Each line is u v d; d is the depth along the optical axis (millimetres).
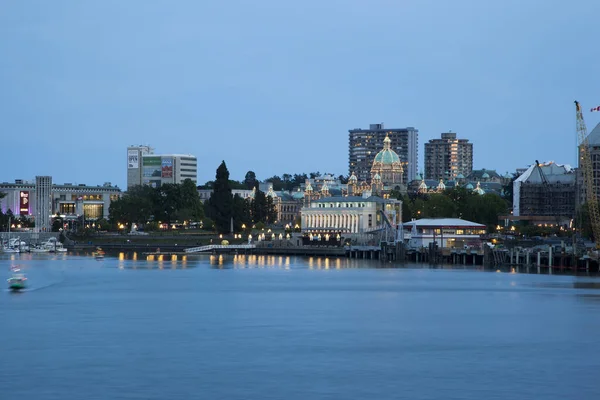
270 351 182875
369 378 159750
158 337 199250
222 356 177500
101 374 161750
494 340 197250
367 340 196625
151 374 161750
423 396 148250
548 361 174375
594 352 183875
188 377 159750
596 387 154250
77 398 146125
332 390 151250
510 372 165000
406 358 176625
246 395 147875
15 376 160125
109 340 195125
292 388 152500
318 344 191125
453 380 158625
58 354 179125
